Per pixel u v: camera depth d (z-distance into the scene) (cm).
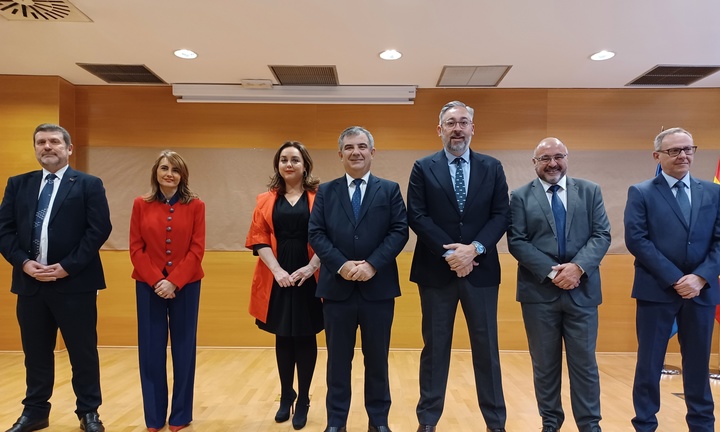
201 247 275
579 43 377
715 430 268
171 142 497
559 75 454
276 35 365
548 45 382
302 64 427
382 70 442
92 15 332
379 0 311
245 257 492
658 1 309
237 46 387
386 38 370
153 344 263
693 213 242
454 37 367
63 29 355
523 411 302
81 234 259
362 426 273
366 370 242
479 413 296
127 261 489
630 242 245
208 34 364
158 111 496
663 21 337
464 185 243
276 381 370
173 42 379
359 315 238
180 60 420
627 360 451
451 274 237
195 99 491
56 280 250
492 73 449
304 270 263
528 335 251
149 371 263
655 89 490
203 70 445
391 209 247
